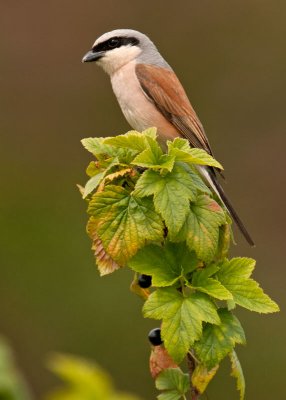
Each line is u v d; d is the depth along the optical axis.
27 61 17.30
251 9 18.06
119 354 13.00
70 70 17.30
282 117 16.80
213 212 4.59
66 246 14.51
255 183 15.90
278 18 17.89
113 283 13.52
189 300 4.39
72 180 15.91
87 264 14.23
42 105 16.92
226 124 16.75
